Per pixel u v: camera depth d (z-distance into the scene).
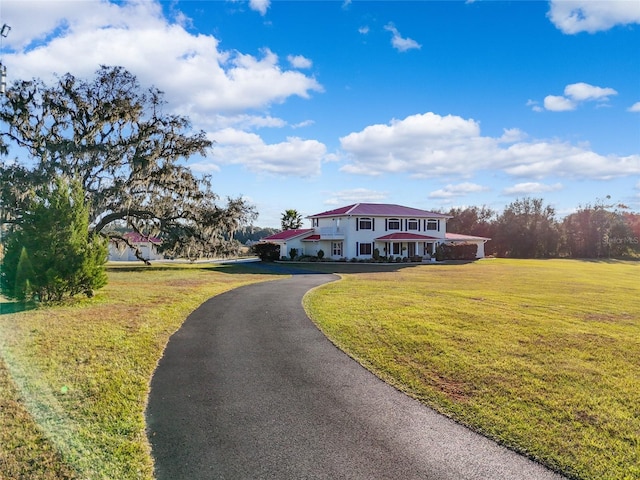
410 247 45.25
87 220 12.79
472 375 6.45
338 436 4.50
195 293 14.70
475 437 4.52
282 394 5.66
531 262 44.12
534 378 6.34
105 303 11.84
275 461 3.99
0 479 3.57
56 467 3.78
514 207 61.34
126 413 4.92
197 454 4.09
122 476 3.69
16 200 20.97
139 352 7.25
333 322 10.01
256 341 8.31
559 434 4.59
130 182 25.19
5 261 11.38
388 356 7.39
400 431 4.64
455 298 14.33
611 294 16.83
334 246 43.66
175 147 27.42
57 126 24.95
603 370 6.75
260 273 26.25
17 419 4.66
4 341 7.61
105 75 25.28
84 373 6.11
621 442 4.43
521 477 3.79
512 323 10.09
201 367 6.71
